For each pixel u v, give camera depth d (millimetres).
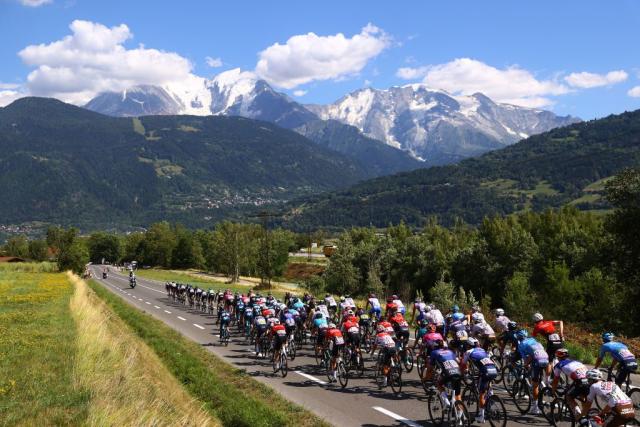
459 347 12906
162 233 141625
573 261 56594
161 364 18766
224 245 89812
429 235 92562
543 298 47906
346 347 16453
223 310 24906
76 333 20656
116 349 17766
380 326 15492
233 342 24469
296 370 17703
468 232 96125
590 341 19672
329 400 13656
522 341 12930
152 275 103125
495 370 10656
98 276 96312
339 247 67375
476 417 10906
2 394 12164
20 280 57812
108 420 10352
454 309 18156
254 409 12867
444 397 11102
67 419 10625
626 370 11781
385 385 14805
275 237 94000
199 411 12617
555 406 11008
